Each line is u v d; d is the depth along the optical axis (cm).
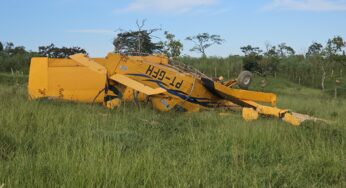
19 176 561
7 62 4906
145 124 1052
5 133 793
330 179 681
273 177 663
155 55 1506
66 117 990
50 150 700
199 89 1438
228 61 5738
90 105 1308
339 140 924
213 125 1102
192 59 5753
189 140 902
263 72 5697
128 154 725
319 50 7019
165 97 1389
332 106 1956
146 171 610
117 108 1268
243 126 998
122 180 567
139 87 1283
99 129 898
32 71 1359
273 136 918
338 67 6019
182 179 602
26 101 1204
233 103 1515
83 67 1373
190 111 1435
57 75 1354
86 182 552
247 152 802
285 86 5250
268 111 1307
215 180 632
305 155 785
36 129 880
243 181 631
